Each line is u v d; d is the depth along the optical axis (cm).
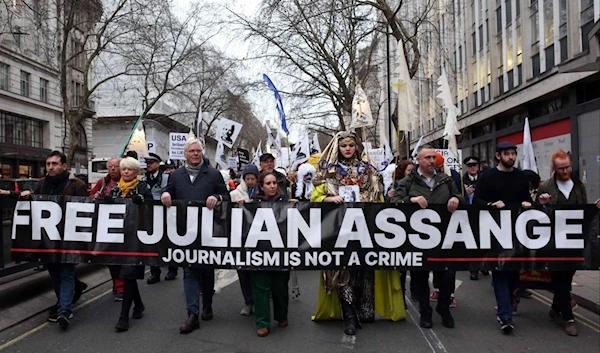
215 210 525
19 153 2936
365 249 517
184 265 527
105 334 520
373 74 2548
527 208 521
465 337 502
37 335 517
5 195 529
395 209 518
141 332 526
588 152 1653
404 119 645
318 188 536
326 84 2203
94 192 650
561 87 1788
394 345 480
